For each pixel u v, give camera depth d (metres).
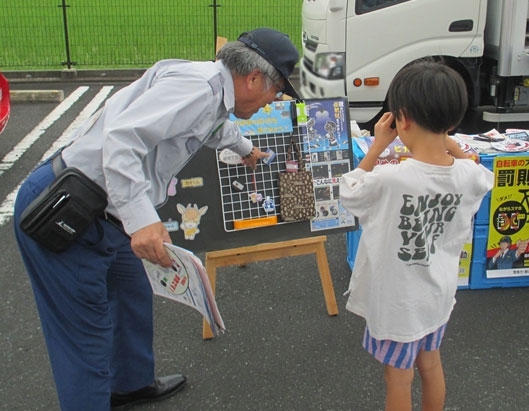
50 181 2.15
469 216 2.23
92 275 2.22
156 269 2.26
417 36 6.39
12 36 12.66
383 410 2.83
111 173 1.94
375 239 2.16
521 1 6.13
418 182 2.06
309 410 2.83
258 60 2.13
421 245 2.13
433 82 1.98
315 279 4.02
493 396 2.91
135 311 2.66
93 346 2.30
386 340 2.24
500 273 3.85
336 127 3.31
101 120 2.16
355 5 6.30
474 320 3.54
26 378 3.06
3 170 6.06
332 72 6.53
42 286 2.27
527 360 3.17
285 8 14.11
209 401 2.89
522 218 3.75
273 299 3.78
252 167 3.03
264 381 3.03
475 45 6.47
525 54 6.27
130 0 15.38
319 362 3.17
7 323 3.53
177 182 3.16
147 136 1.97
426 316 2.22
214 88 2.07
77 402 2.31
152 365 2.80
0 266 4.21
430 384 2.44
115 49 11.84
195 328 3.49
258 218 3.27
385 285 2.18
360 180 2.18
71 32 12.91
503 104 6.64
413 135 2.09
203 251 3.26
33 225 2.08
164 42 12.23
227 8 14.21
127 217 1.99
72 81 10.35
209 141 2.71
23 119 7.89
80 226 2.11
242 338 3.39
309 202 3.27
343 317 3.57
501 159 3.62
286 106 3.23
